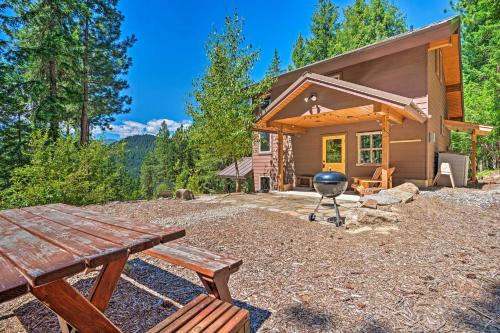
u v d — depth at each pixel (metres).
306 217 5.31
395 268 2.84
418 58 8.23
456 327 1.85
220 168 22.72
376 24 23.45
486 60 17.69
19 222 2.12
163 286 2.53
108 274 1.81
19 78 10.23
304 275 2.73
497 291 2.32
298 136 11.63
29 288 1.10
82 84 13.91
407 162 8.50
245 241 3.84
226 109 10.51
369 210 4.85
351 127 9.88
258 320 1.97
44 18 10.52
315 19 25.44
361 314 2.03
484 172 15.82
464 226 4.29
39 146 8.40
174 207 6.86
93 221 2.11
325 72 10.56
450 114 13.56
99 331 1.40
